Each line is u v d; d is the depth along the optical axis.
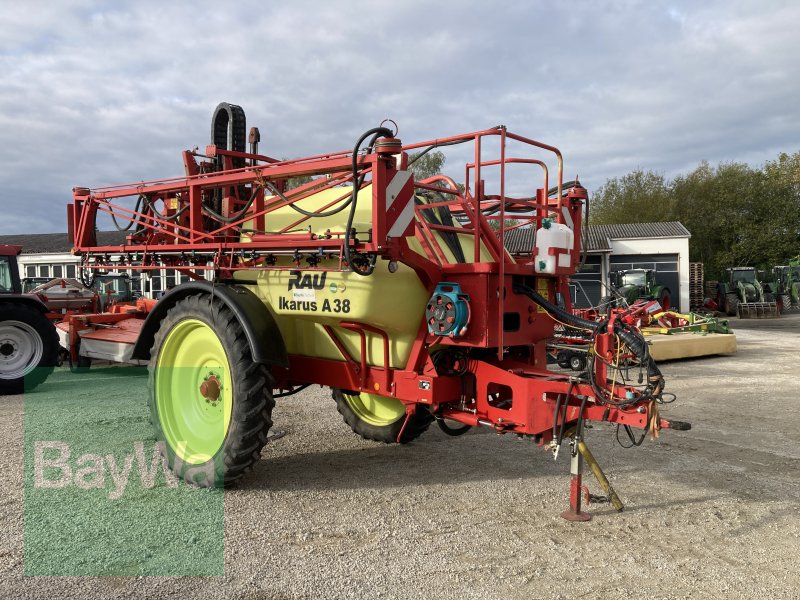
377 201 3.24
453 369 4.00
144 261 4.67
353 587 2.75
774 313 26.06
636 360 3.63
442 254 3.96
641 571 2.94
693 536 3.36
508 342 3.80
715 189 39.44
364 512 3.65
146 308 9.41
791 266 31.73
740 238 37.81
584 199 4.58
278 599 2.64
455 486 4.14
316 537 3.28
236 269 4.01
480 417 3.79
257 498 3.87
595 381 3.54
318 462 4.68
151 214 5.02
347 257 3.28
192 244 4.29
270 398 3.88
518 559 3.06
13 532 3.28
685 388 8.12
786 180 36.88
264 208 4.10
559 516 3.62
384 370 3.98
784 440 5.42
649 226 31.70
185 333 4.27
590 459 3.63
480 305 3.59
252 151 5.10
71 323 8.94
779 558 3.10
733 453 5.01
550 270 3.86
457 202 4.19
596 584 2.81
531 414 3.58
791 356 11.73
